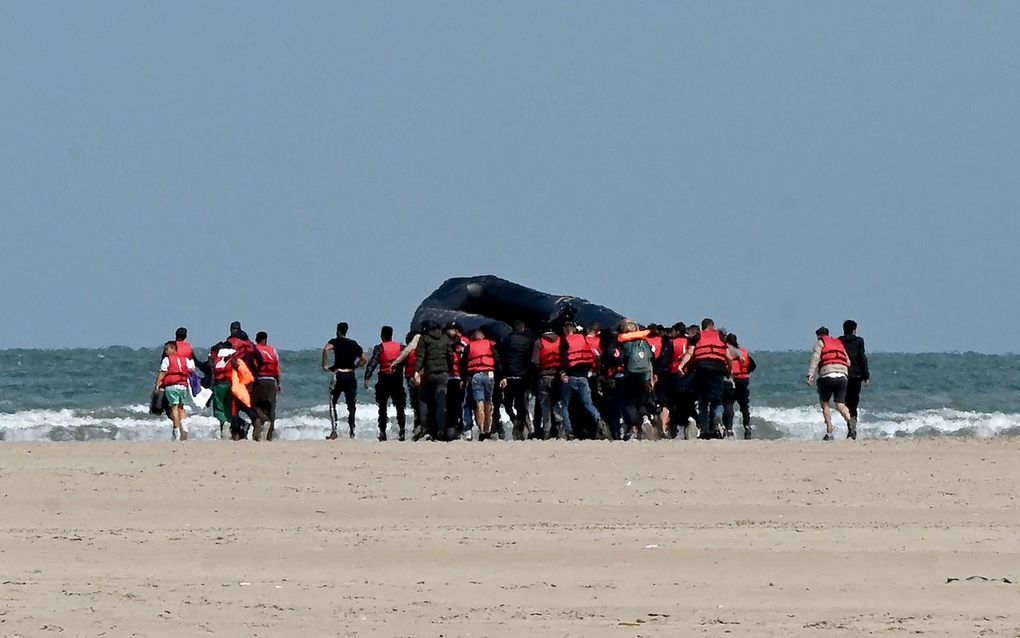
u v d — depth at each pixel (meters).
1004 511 76.25
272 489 81.81
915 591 55.53
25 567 59.88
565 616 50.81
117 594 54.22
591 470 88.56
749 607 52.59
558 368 113.25
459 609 51.91
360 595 54.44
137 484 83.38
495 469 88.62
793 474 87.56
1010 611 51.91
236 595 54.25
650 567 60.00
